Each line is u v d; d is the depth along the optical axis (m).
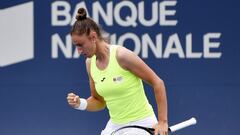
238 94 20.88
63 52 20.58
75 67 20.62
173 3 20.55
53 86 20.66
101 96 13.67
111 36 20.42
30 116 20.69
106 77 12.84
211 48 20.70
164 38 20.56
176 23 20.56
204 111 20.91
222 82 20.83
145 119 13.02
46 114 20.70
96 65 12.98
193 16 20.59
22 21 20.48
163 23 20.55
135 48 20.53
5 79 20.58
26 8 20.48
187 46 20.62
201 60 20.70
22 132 20.70
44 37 20.52
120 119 13.09
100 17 20.47
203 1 20.59
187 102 20.86
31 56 20.56
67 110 20.73
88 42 12.59
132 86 12.88
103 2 20.47
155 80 12.78
